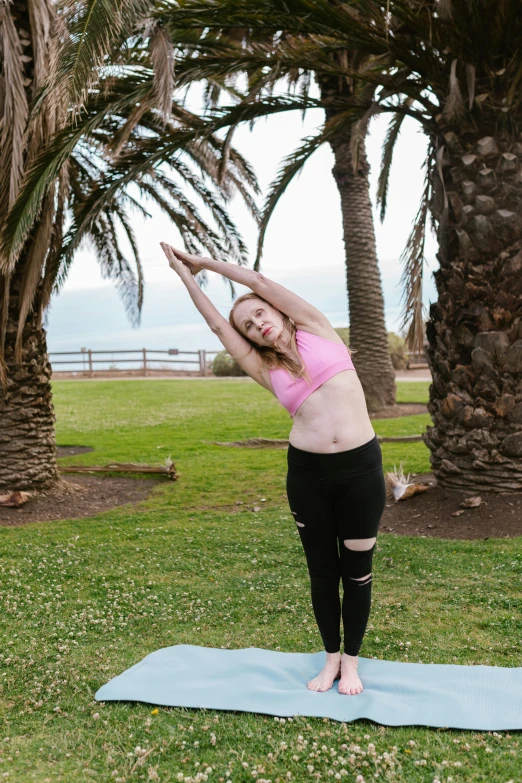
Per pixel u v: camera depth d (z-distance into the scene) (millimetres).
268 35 7242
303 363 3102
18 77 6816
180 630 4168
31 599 4801
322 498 3127
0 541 6434
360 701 3107
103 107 6945
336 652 3332
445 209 6742
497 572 4992
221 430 14039
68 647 3904
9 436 7988
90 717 3074
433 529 6246
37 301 8039
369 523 3111
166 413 17172
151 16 6297
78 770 2639
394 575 5086
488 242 6477
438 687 3227
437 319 7031
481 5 6004
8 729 2994
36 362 8109
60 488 8383
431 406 7176
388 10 5934
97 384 26188
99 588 5031
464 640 3852
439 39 6430
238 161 10164
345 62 10883
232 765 2637
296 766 2619
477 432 6625
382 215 9898
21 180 7066
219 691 3252
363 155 14023
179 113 8875
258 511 7457
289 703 3115
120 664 3666
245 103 7332
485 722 2891
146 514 7492
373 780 2508
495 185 6441
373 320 14477
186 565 5547
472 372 6688
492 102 6434
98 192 7660
